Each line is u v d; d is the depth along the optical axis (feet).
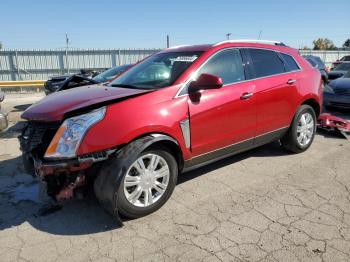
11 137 22.74
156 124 10.79
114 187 9.98
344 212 11.16
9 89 67.05
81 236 10.23
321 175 14.25
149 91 11.32
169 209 11.63
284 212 11.23
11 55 82.38
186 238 9.95
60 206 12.08
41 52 84.43
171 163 11.46
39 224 10.98
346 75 30.48
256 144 14.87
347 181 13.60
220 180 13.93
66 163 9.71
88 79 16.21
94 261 9.07
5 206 12.24
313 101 17.11
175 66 12.84
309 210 11.34
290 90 15.58
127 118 10.36
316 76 17.22
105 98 10.78
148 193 11.01
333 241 9.59
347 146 18.25
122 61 91.25
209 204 11.93
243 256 9.05
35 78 85.20
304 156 16.67
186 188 13.24
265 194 12.59
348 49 145.79
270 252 9.18
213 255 9.14
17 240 10.11
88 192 10.75
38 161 10.25
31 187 13.88
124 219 11.02
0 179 14.78
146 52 92.89
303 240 9.66
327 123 20.47
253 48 14.79
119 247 9.63
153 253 9.32
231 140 13.46
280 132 15.69
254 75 14.32
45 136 10.52
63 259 9.18
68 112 10.12
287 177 14.11
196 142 12.17
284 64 15.90
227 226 10.50
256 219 10.84
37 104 11.84
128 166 10.11
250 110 13.88
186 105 11.70
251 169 15.05
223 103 12.77
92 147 9.75
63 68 86.94
